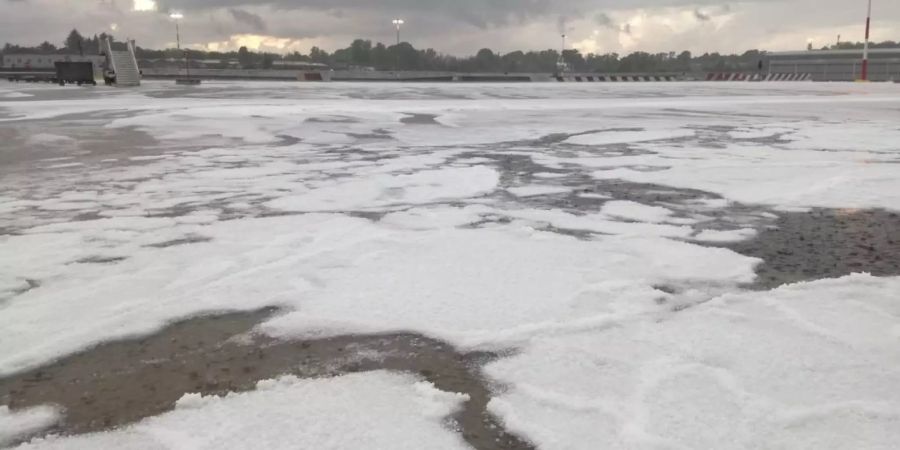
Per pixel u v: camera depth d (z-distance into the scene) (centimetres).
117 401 264
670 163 1013
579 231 567
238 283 414
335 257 473
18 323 348
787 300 375
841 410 246
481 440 229
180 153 1143
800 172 901
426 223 593
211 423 242
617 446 222
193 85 4747
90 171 932
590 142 1327
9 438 237
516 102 2712
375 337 326
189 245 511
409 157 1094
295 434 233
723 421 238
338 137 1420
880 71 8038
